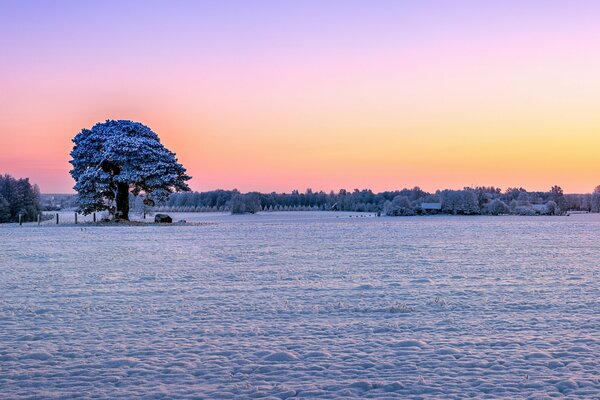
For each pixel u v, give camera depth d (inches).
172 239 1513.3
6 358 374.6
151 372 344.8
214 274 783.1
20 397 301.7
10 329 456.4
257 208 6973.4
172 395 304.7
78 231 1923.0
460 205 7106.3
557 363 356.8
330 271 813.9
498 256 1037.2
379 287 665.6
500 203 7140.8
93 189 2456.9
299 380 329.1
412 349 392.5
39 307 545.0
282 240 1469.0
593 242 1418.6
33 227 2234.3
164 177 2431.1
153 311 524.7
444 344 406.0
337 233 1815.9
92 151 2420.0
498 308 538.0
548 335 431.5
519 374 337.1
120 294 621.0
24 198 4574.3
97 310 531.8
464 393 305.6
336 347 398.6
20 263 924.0
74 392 309.7
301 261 947.3
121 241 1435.8
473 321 481.4
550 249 1197.7
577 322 476.1
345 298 593.0
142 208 3865.7
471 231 1998.0
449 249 1189.1
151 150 2436.0
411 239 1515.7
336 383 323.0
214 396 303.1
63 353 386.3
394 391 310.7
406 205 6668.3
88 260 969.5
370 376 335.9
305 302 569.9
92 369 351.3
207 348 397.1
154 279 735.7
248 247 1239.5
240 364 361.1
